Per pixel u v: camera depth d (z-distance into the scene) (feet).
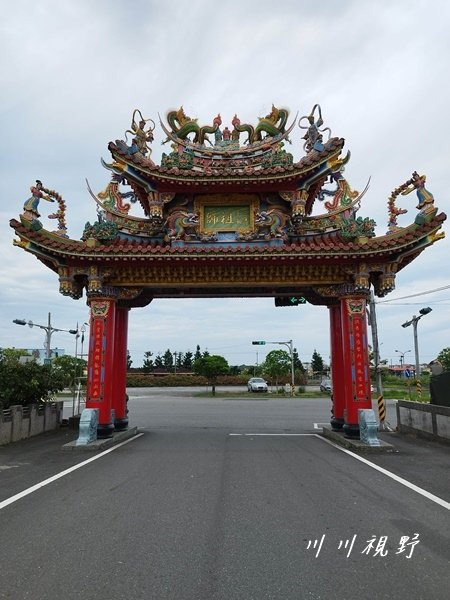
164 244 50.85
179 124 53.78
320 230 51.13
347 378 49.03
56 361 125.90
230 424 75.05
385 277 48.42
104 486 29.60
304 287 54.75
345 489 28.91
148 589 15.17
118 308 58.80
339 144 47.57
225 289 57.67
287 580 15.85
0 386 56.39
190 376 249.14
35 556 18.03
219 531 20.85
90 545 19.16
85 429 45.75
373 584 15.60
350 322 48.98
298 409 111.04
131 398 159.33
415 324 98.07
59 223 48.34
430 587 15.42
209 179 49.06
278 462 38.37
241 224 51.31
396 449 44.50
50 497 26.94
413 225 45.60
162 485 29.81
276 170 48.39
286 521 22.31
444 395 55.36
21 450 45.24
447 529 21.29
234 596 14.67
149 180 49.90
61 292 48.34
